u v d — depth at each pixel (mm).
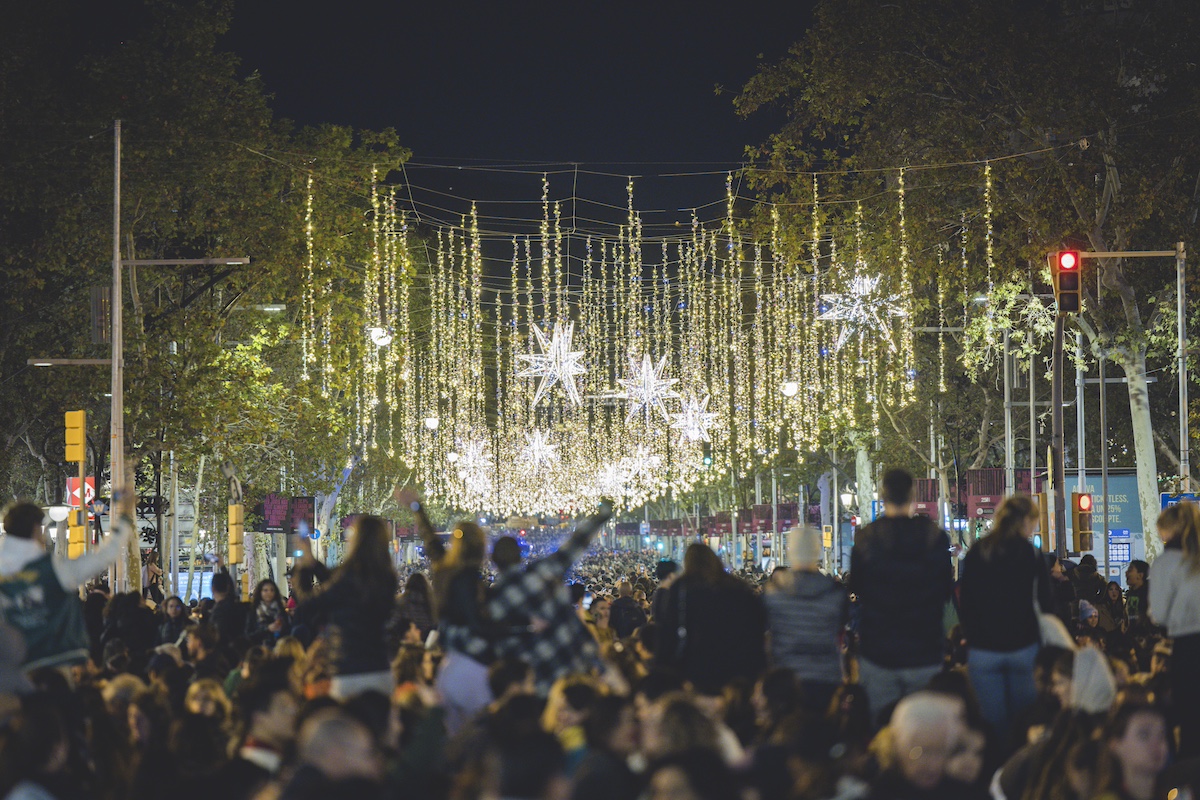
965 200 48250
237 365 45375
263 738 10531
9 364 50406
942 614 12930
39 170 41250
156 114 42125
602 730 9039
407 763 8227
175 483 54344
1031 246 42250
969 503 54281
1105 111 40000
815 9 42719
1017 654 12828
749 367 74625
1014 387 50438
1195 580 12195
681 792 7102
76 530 33906
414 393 78062
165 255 45125
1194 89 40312
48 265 44375
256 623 23750
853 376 61750
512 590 11812
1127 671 14023
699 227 63594
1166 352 50000
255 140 45000
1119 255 37125
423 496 85938
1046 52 40312
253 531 56094
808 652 13000
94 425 55688
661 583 18625
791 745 8922
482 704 11719
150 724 11938
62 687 12000
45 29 43875
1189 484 40531
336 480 61844
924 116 43125
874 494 73188
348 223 49312
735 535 116750
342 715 7766
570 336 52312
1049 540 32469
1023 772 10391
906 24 41531
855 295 49469
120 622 22047
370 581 12602
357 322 49438
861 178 45062
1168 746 10242
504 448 81062
